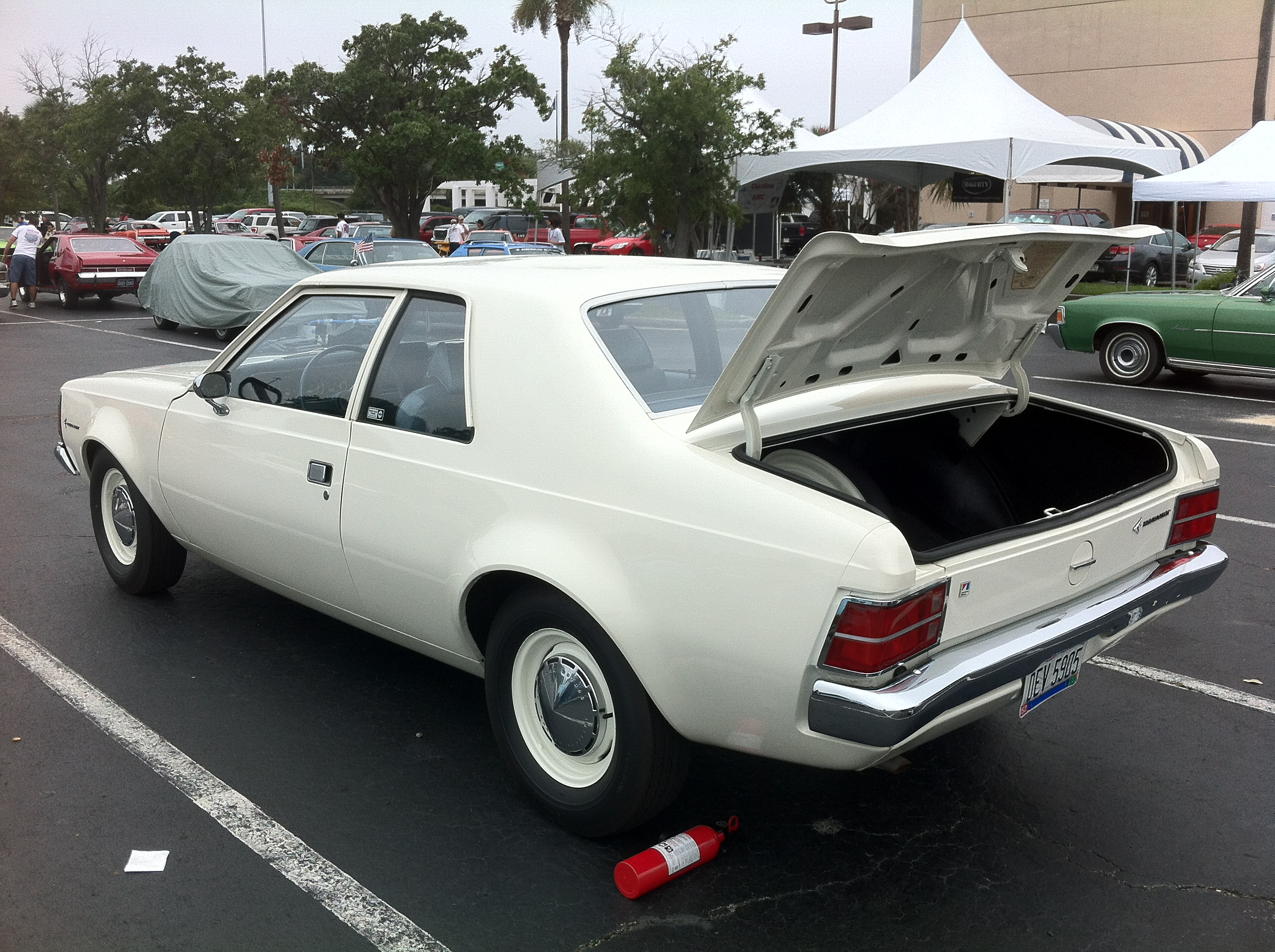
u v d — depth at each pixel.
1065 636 2.93
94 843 3.24
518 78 33.78
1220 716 4.14
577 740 3.18
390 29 33.78
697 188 20.67
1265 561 6.00
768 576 2.66
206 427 4.36
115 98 34.56
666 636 2.86
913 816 3.43
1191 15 32.88
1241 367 11.35
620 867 3.01
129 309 21.83
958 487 3.94
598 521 2.98
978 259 3.06
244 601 5.28
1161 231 3.45
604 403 3.04
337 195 70.25
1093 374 13.05
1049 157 18.08
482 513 3.26
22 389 11.86
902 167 25.27
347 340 3.84
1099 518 3.15
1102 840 3.30
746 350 2.74
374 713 4.10
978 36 37.06
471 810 3.44
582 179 21.50
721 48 20.69
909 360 3.40
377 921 2.89
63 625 4.93
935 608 2.64
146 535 5.01
